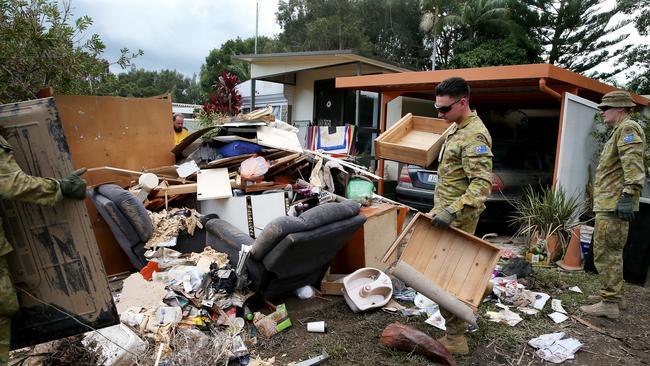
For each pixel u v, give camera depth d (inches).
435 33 733.3
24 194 74.2
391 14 960.3
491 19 721.6
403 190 261.0
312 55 400.5
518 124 408.5
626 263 178.1
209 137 211.3
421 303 143.6
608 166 138.4
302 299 144.9
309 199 185.9
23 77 168.1
